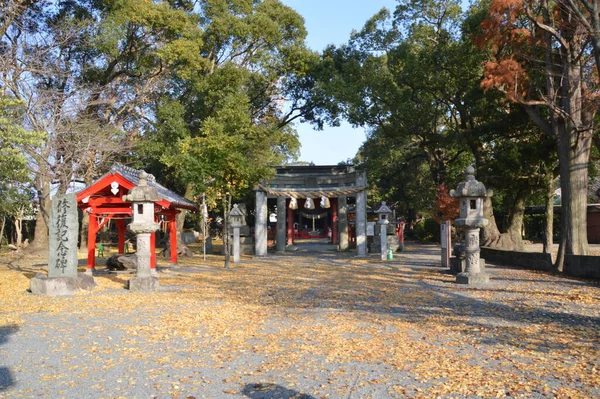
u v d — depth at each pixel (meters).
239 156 20.72
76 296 12.02
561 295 11.78
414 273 17.58
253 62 29.05
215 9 26.30
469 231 14.41
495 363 6.17
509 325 8.39
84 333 8.00
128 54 25.45
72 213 12.85
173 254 21.20
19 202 23.97
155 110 28.20
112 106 25.55
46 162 19.06
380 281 15.22
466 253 14.52
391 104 24.58
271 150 31.55
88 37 22.47
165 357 6.59
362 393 5.18
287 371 5.97
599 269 14.80
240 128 23.39
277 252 31.08
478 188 13.91
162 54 23.48
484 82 16.28
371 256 27.12
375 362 6.29
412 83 25.12
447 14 25.67
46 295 12.12
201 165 20.22
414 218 51.69
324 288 13.65
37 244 26.81
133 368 6.12
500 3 15.00
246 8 27.09
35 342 7.39
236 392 5.26
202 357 6.61
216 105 25.53
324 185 29.36
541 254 18.03
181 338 7.66
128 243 30.97
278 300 11.48
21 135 12.25
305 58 29.25
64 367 6.16
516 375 5.67
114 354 6.76
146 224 13.17
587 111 16.42
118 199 16.55
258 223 28.11
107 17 22.23
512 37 16.58
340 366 6.14
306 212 49.84
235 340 7.52
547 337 7.50
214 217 48.56
